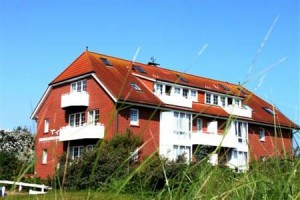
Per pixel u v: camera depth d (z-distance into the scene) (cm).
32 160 230
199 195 221
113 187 207
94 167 213
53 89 3872
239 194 242
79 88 3634
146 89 3603
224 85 4491
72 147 3462
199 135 3606
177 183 241
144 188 238
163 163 243
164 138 3475
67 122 3650
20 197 244
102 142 197
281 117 4512
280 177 247
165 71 4100
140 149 226
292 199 217
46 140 3734
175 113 3609
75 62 3791
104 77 3447
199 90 3962
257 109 4375
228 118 229
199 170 237
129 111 3291
